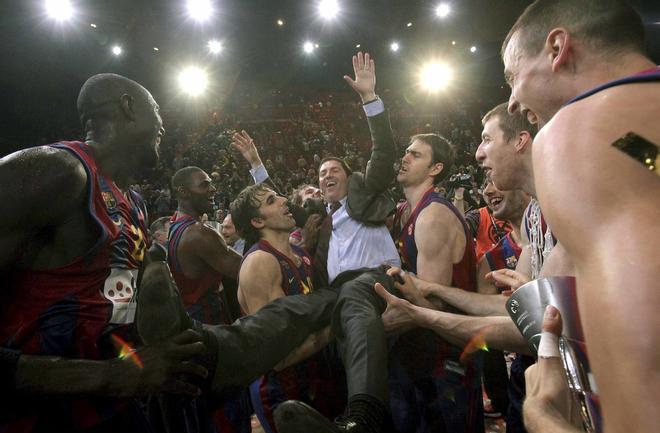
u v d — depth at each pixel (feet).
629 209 1.48
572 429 2.10
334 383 7.59
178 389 4.70
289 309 6.70
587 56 2.46
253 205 8.34
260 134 76.59
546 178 1.78
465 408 7.27
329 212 10.57
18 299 4.39
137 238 5.26
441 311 6.79
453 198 15.47
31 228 4.20
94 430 4.58
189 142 73.00
